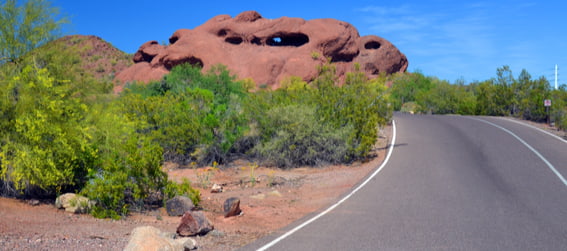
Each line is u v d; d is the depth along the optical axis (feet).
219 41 324.60
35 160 28.17
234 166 59.11
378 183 41.22
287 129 59.41
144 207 32.53
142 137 34.32
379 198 34.01
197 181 47.75
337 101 65.67
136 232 19.85
